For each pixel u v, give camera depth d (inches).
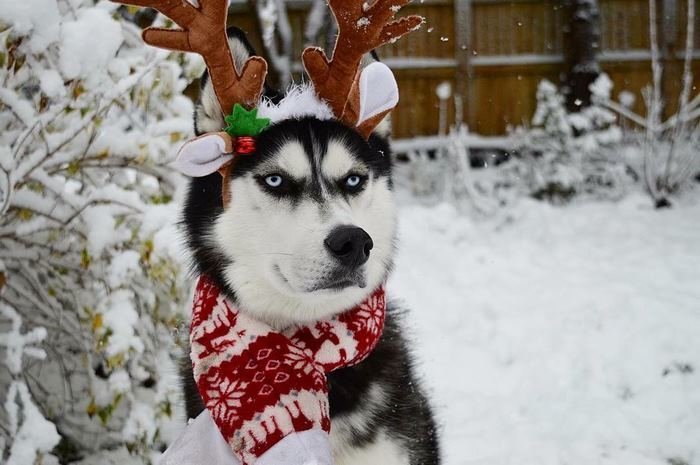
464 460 147.8
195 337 96.2
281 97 102.7
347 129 97.7
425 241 272.7
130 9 143.7
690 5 339.3
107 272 126.1
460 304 219.9
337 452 95.9
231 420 88.3
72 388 141.0
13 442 117.5
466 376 184.1
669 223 293.4
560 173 336.5
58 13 122.7
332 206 90.8
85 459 138.9
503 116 410.0
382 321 100.0
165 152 134.4
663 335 183.8
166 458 92.4
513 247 268.5
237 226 94.1
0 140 124.0
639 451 149.0
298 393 89.0
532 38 406.9
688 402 162.4
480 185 359.6
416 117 406.9
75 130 124.6
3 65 116.4
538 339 193.3
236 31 98.8
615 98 411.8
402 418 101.9
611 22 410.9
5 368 130.9
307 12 395.2
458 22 398.6
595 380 174.6
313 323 96.4
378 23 95.0
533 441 153.6
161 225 127.6
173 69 140.6
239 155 94.0
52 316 135.3
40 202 126.3
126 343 121.3
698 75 410.9
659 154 340.8
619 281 223.3
